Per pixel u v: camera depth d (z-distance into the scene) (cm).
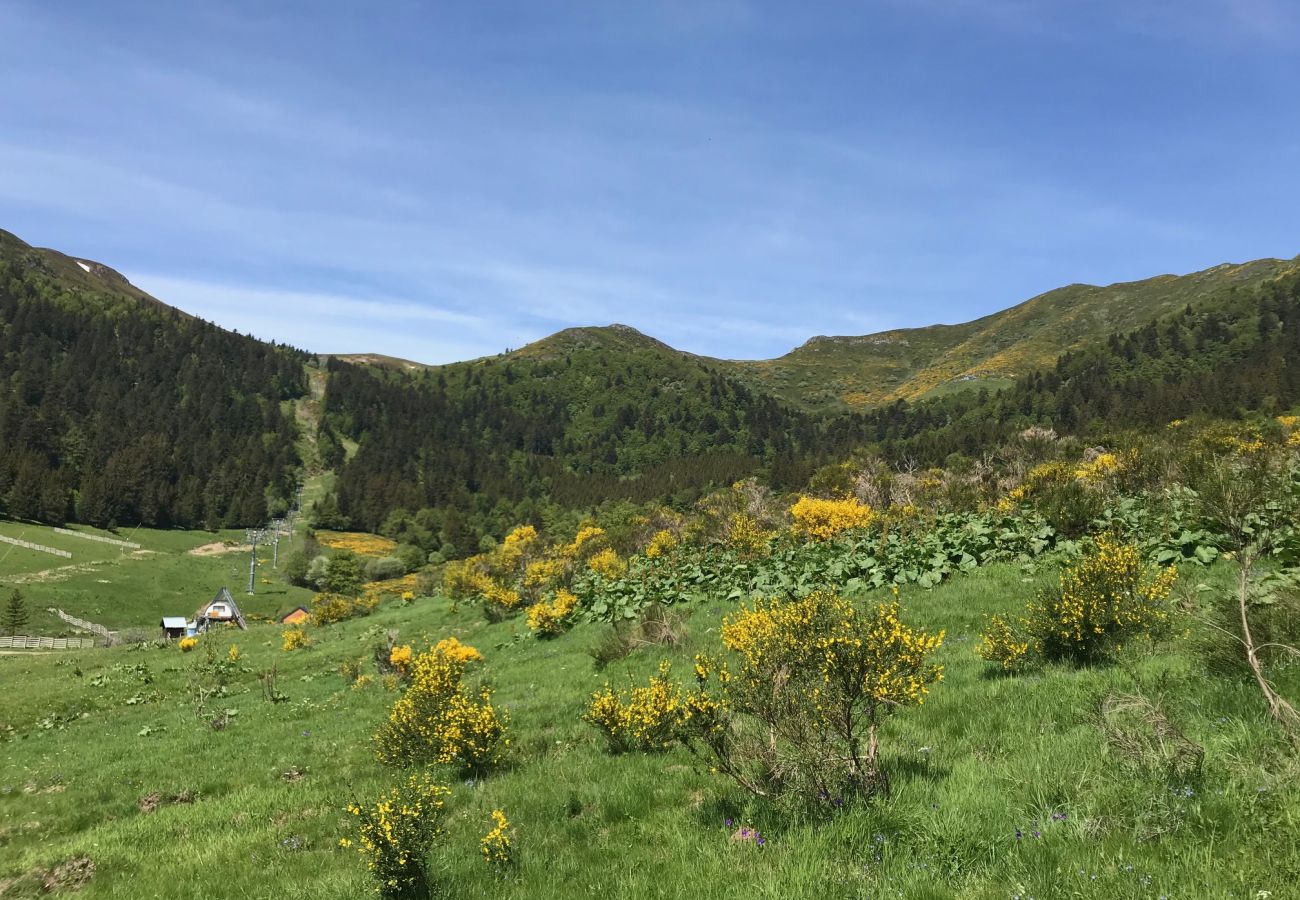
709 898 466
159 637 7444
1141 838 423
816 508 2338
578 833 686
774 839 541
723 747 654
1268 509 1145
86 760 1603
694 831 607
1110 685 704
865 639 567
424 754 1072
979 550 1780
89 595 9225
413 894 618
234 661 2905
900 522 2241
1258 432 2948
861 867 459
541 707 1292
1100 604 888
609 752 945
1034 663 912
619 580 2422
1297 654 646
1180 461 1881
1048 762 570
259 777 1261
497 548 4944
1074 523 1653
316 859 775
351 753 1298
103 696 2528
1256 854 382
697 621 1727
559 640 2019
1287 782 441
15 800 1358
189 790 1242
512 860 640
